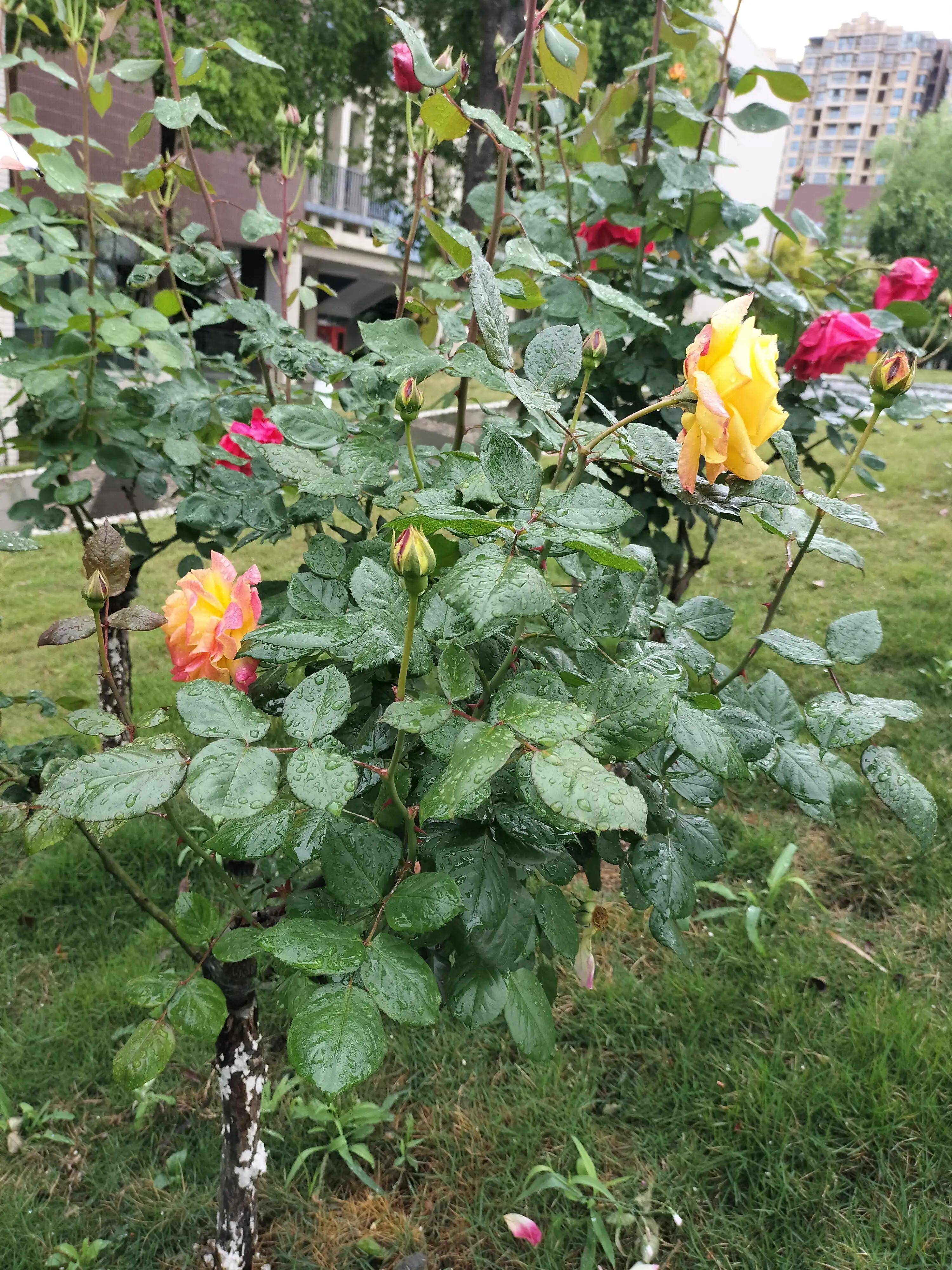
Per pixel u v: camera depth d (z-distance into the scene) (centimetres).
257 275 1333
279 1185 178
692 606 114
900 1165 173
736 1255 163
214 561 95
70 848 265
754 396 78
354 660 94
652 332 210
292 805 83
